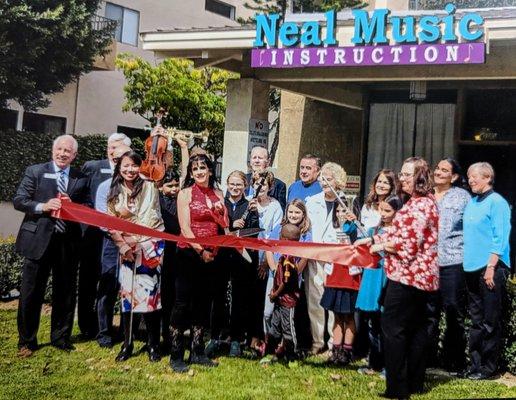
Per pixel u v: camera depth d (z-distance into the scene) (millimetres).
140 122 20844
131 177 5816
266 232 6457
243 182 6426
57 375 5465
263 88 9859
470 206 5926
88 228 6535
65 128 18828
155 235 5645
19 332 6062
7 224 15320
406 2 10820
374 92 11234
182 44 9367
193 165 5797
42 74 15305
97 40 16344
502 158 10406
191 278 5711
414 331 5262
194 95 17078
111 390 5141
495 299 5746
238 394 5121
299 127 12469
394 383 5121
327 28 8250
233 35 8977
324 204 6402
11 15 13883
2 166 15172
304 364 6090
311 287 6539
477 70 8367
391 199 5629
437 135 10672
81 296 6613
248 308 6355
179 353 5734
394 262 5145
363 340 6473
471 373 5875
